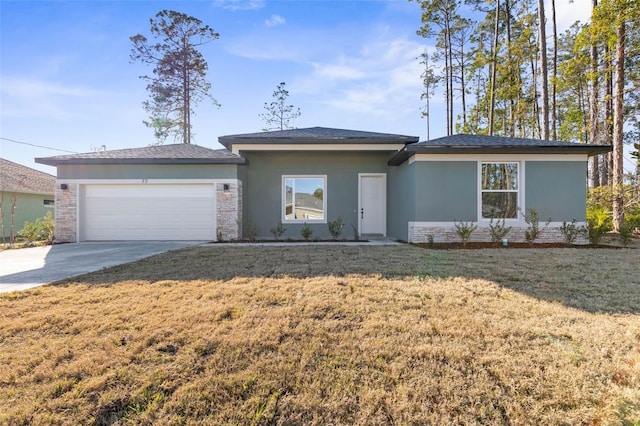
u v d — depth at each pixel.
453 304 3.80
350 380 2.32
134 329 3.12
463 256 7.16
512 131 22.92
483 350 2.70
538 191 9.57
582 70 16.84
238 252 7.88
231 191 10.99
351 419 1.98
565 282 4.83
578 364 2.48
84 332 3.06
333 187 12.71
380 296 4.08
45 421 1.93
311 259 6.80
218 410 2.05
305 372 2.41
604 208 13.85
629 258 6.84
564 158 9.59
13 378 2.32
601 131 19.47
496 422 1.95
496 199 9.66
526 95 23.02
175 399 2.13
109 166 10.95
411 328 3.11
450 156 9.60
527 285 4.66
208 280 4.98
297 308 3.65
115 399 2.13
